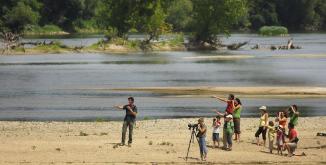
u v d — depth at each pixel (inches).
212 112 4950.8
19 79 7642.7
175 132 3794.3
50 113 4923.7
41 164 2792.8
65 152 3075.8
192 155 3048.7
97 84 7057.1
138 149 3176.7
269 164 2883.9
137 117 4650.6
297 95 5999.0
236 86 6722.4
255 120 4399.6
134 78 7736.2
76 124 4190.5
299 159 2999.5
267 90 6309.1
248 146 3334.2
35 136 3612.2
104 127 4042.8
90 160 2891.2
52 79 7637.8
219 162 2898.6
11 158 2908.5
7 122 4291.3
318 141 3489.2
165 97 5895.7
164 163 2854.3
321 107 5241.1
